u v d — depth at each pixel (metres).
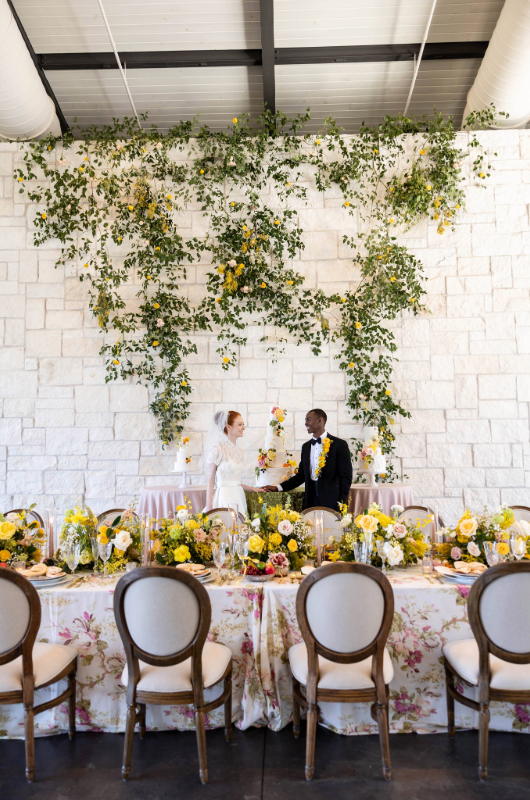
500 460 5.66
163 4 5.09
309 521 3.25
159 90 5.86
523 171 5.76
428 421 5.71
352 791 2.26
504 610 2.25
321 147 5.80
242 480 5.72
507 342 5.73
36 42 5.41
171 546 3.05
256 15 5.19
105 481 5.75
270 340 5.80
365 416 5.71
